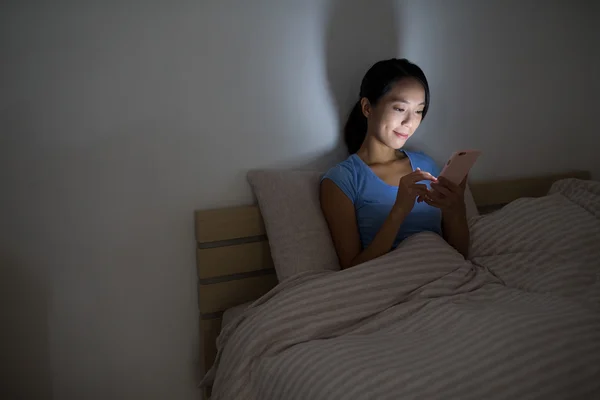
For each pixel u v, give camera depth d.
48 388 1.39
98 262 1.40
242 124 1.50
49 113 1.30
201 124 1.45
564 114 2.00
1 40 1.24
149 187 1.42
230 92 1.47
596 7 1.97
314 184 1.49
